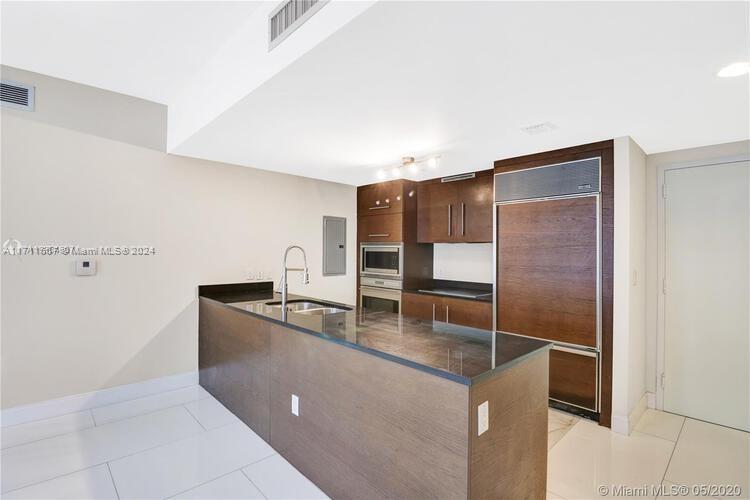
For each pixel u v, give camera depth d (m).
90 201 2.87
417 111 2.16
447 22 1.30
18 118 2.59
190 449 2.38
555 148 2.93
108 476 2.09
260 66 1.84
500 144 2.83
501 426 1.50
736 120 2.30
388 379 1.64
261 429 2.52
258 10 1.88
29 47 2.30
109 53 2.35
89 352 2.89
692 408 2.98
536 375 1.73
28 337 2.64
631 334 2.74
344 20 1.32
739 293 2.79
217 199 3.52
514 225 3.24
